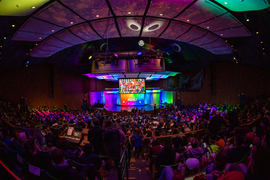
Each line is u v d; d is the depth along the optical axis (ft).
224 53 79.46
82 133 19.77
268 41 50.85
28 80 85.46
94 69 105.29
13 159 13.23
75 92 121.49
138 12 44.57
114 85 157.38
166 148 14.33
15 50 62.13
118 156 16.61
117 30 57.77
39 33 49.96
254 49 61.67
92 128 17.17
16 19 40.45
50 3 36.04
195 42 67.82
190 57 106.83
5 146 14.30
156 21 51.29
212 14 42.52
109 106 141.38
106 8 41.47
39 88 91.56
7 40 51.96
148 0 37.50
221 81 93.97
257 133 14.52
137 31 59.41
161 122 50.24
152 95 150.92
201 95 106.32
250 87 79.41
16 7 32.01
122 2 38.68
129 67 102.68
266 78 72.43
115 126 16.96
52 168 9.44
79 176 9.74
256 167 6.38
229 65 89.56
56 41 60.95
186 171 10.41
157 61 102.89
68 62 105.40
